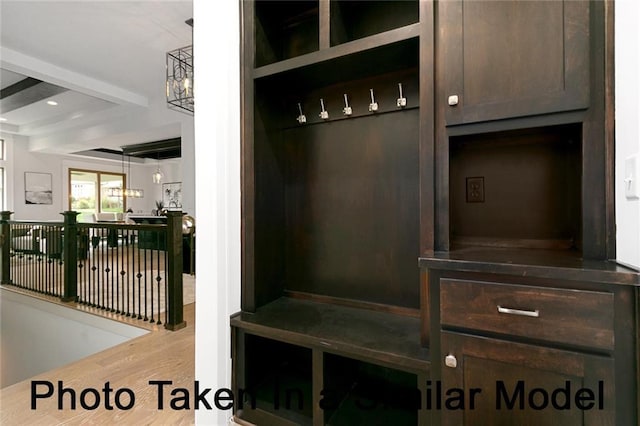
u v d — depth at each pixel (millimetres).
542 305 939
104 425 1552
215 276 1487
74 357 3324
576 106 1033
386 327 1422
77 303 3479
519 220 1388
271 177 1757
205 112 1506
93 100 5602
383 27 1630
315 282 1813
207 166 1499
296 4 1704
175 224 2725
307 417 1414
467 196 1479
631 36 912
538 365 944
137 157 10461
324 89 1767
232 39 1547
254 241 1601
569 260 1039
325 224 1792
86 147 7555
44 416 1614
